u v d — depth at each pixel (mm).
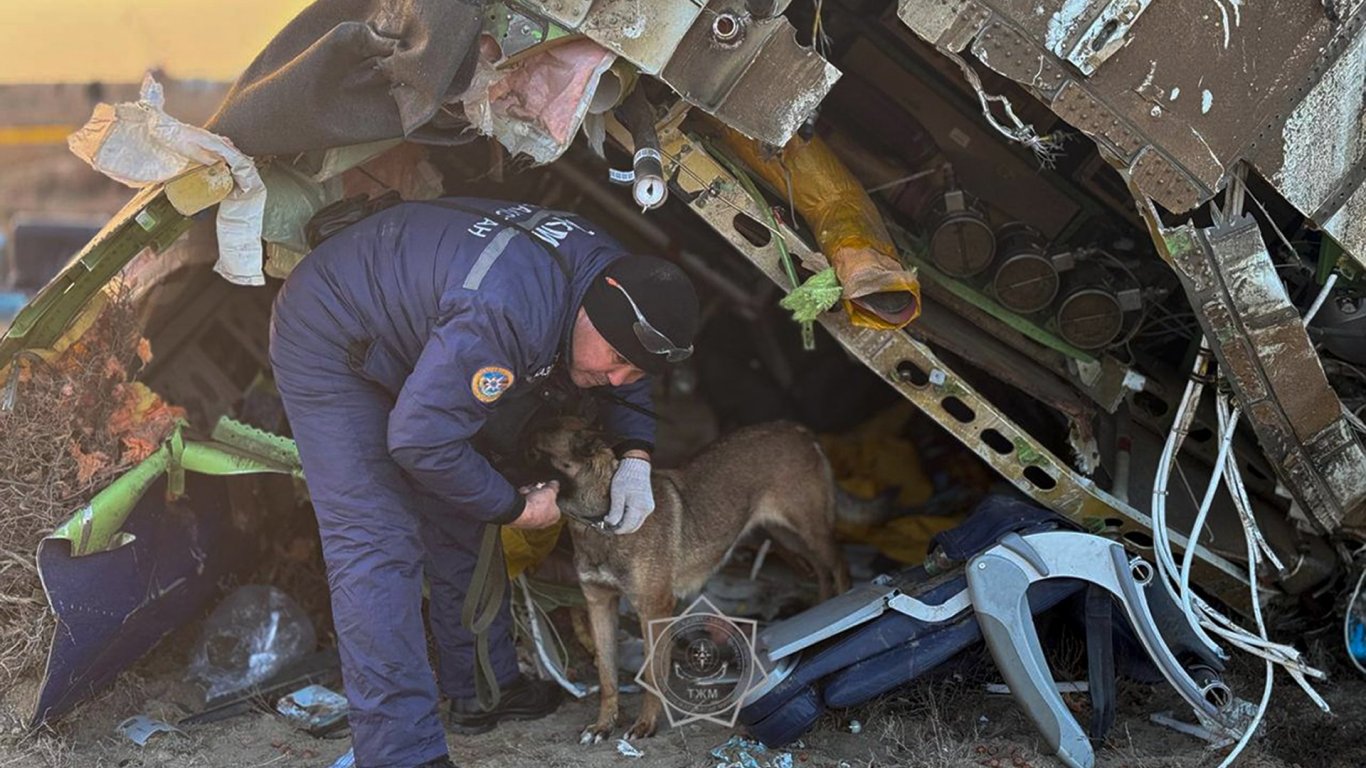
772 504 4758
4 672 3895
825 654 3826
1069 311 4262
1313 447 3998
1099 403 4438
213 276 5305
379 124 3449
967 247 4254
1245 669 4324
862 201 4090
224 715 4215
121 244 3834
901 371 4117
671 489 4328
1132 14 3434
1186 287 3770
